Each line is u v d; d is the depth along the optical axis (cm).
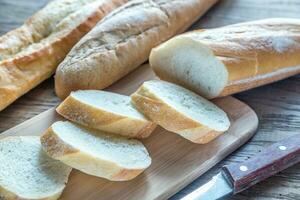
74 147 44
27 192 43
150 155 48
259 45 53
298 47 54
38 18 59
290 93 56
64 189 45
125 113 48
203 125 47
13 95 53
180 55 53
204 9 65
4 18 66
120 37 56
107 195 45
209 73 52
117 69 55
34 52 55
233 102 54
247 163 45
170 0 60
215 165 49
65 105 48
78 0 61
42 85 57
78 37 57
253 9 67
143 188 45
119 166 44
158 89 50
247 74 52
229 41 52
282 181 46
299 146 47
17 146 47
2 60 55
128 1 63
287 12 66
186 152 49
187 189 47
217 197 44
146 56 58
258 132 52
